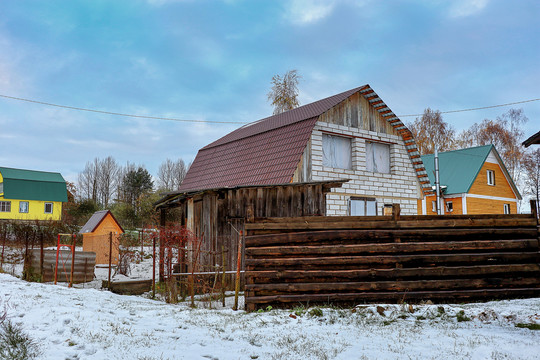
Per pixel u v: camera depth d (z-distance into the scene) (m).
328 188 14.30
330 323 8.25
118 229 22.84
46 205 49.12
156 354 6.24
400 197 20.64
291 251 9.71
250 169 19.14
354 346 6.82
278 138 19.16
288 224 9.83
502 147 51.16
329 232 9.78
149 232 29.38
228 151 22.36
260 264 9.70
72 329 7.28
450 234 9.98
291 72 40.53
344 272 9.65
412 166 21.42
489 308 8.66
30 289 12.17
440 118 51.34
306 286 9.62
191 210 16.36
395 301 9.62
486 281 9.85
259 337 7.38
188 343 6.96
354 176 19.06
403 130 20.77
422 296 9.62
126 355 6.12
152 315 9.41
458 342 6.88
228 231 14.62
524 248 10.15
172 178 84.25
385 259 9.73
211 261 14.71
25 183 48.28
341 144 19.28
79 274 16.17
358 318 8.55
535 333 7.28
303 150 17.14
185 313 9.67
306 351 6.58
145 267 22.27
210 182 21.27
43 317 8.07
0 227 27.94
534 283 10.05
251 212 9.88
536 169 47.88
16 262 22.44
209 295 12.05
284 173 16.95
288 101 39.97
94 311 9.16
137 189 65.75
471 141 54.00
